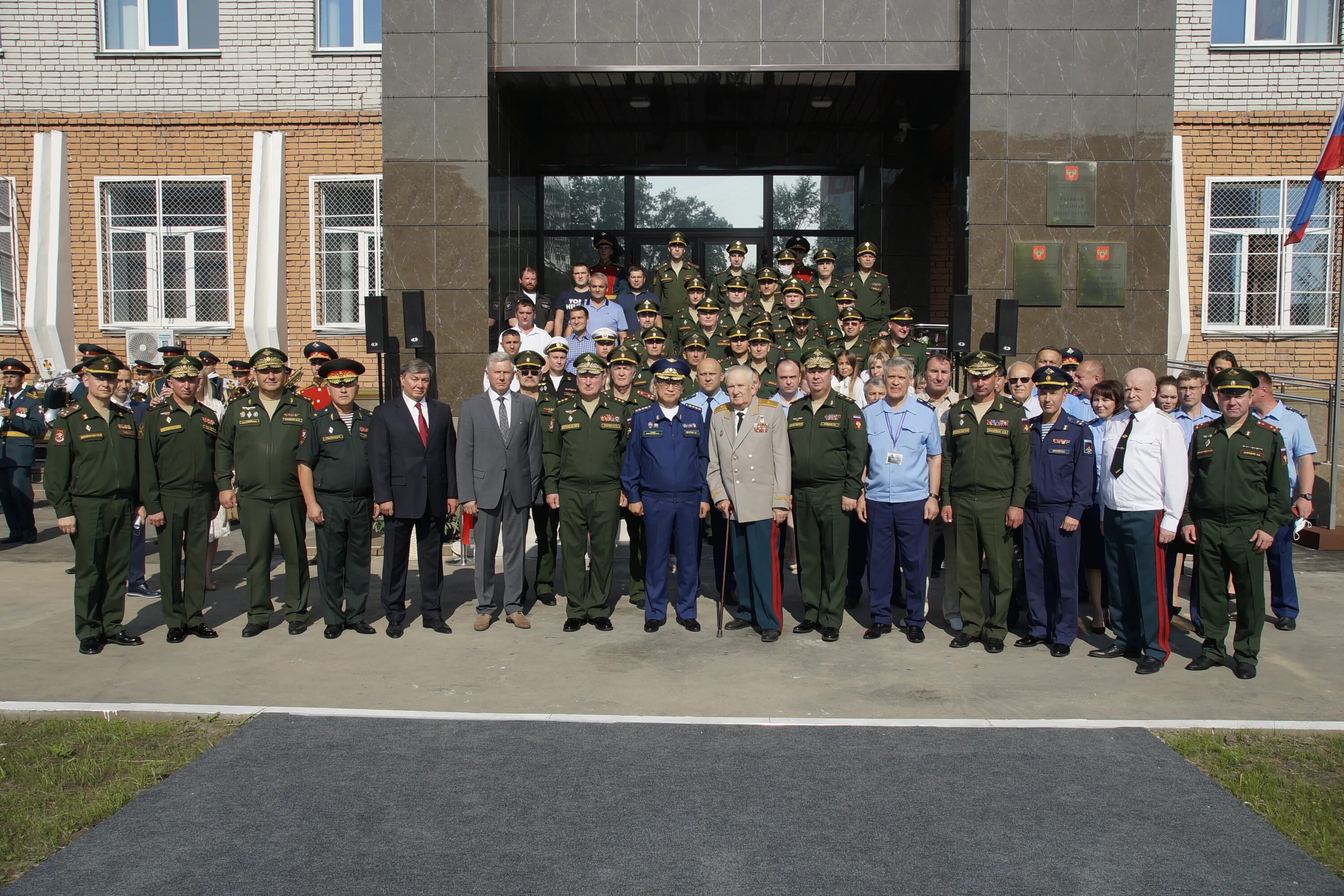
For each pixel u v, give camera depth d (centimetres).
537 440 834
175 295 1541
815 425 779
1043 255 1192
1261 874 414
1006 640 785
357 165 1501
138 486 762
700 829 449
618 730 570
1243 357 1455
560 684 663
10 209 1532
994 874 411
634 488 805
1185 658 732
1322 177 1216
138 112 1517
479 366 1230
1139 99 1188
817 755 532
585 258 1614
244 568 1044
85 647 736
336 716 593
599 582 809
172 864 420
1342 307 1156
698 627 810
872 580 785
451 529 1108
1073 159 1191
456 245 1227
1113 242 1193
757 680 673
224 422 793
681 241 1223
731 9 1230
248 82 1508
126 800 479
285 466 787
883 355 895
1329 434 1266
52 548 1157
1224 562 693
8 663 711
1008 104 1190
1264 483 678
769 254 1609
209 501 790
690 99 1393
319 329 1515
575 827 450
